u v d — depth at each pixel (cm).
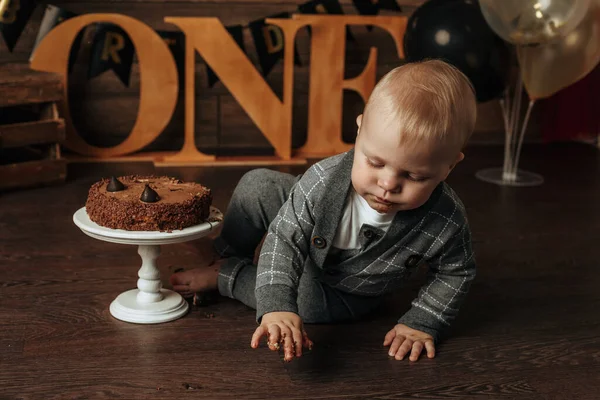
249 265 153
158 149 296
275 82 305
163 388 119
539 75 257
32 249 181
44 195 229
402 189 113
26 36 273
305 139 313
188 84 276
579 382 129
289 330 116
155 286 146
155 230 133
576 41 246
